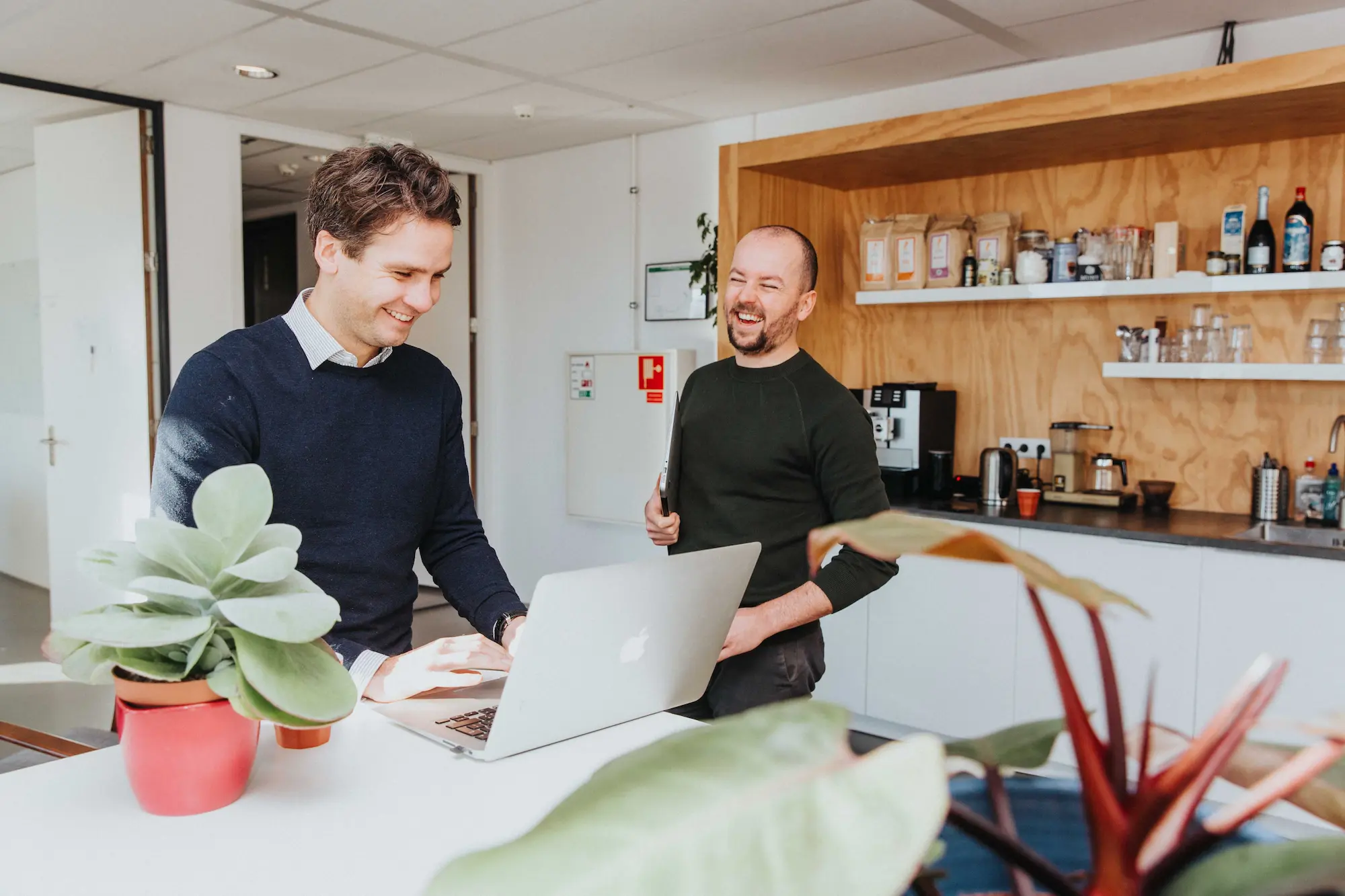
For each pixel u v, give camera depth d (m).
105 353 4.36
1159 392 3.45
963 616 3.22
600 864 0.26
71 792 1.01
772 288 1.99
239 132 4.46
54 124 4.44
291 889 0.82
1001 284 3.60
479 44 3.39
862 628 3.47
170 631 0.85
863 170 3.72
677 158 4.63
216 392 1.47
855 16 3.06
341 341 1.55
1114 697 0.30
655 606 1.21
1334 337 3.02
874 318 4.13
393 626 1.67
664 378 4.54
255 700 0.85
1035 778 0.32
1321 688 2.62
